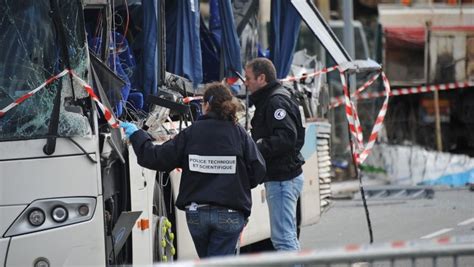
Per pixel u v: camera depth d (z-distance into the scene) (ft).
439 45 237.04
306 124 109.09
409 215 137.39
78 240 64.64
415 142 231.30
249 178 69.36
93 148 65.31
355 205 153.38
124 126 69.31
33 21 65.98
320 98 121.08
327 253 40.73
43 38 65.67
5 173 63.93
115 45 79.66
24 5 66.03
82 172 65.00
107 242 67.82
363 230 123.85
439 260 91.45
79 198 64.85
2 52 65.67
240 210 68.54
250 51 107.86
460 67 236.02
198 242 69.56
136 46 86.38
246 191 69.00
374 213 141.59
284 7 111.34
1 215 63.72
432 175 189.06
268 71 78.79
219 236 68.59
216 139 68.08
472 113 236.22
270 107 77.97
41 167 64.39
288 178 79.41
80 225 64.75
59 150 64.64
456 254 41.65
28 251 63.93
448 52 237.04
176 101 79.41
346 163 191.01
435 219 132.05
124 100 77.87
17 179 64.03
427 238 113.09
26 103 64.75
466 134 237.04
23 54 65.57
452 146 236.43
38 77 65.31
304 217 107.76
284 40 111.45
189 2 93.50
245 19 107.45
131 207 71.97
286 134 77.30
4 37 65.87
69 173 64.75
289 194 79.51
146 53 84.38
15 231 63.87
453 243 43.65
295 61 135.95
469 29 237.66
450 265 89.15
